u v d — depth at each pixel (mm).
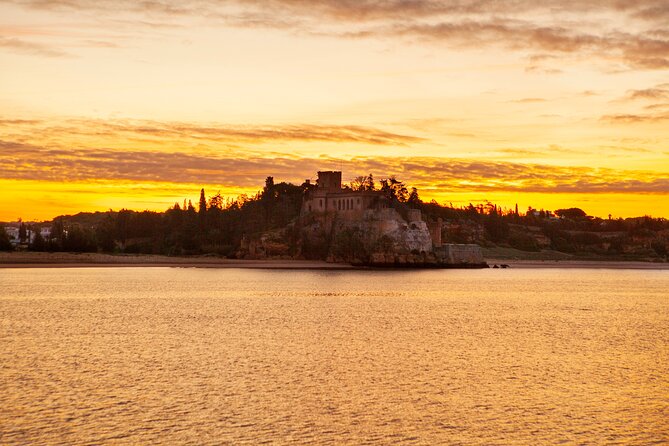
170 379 69438
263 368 75188
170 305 144625
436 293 189625
